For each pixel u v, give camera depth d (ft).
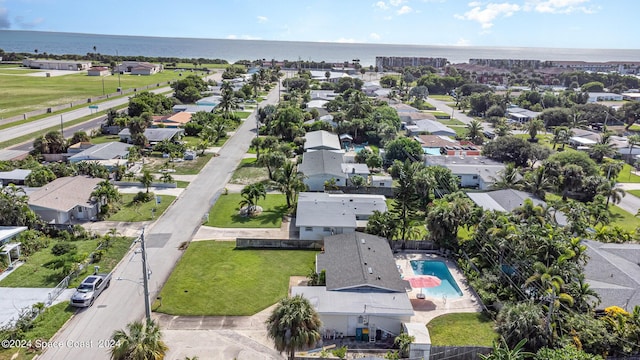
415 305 156.25
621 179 321.93
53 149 310.45
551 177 257.75
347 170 282.97
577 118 470.80
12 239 176.24
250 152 348.59
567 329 131.13
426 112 566.36
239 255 185.16
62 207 203.31
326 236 196.03
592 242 189.16
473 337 136.67
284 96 611.88
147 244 191.31
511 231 167.84
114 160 291.38
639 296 149.59
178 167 301.84
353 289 149.18
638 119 492.54
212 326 138.72
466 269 176.76
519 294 153.38
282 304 110.52
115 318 139.95
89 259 171.53
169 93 605.73
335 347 135.54
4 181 245.86
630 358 127.34
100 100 534.78
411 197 209.05
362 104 431.02
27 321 132.16
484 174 289.53
